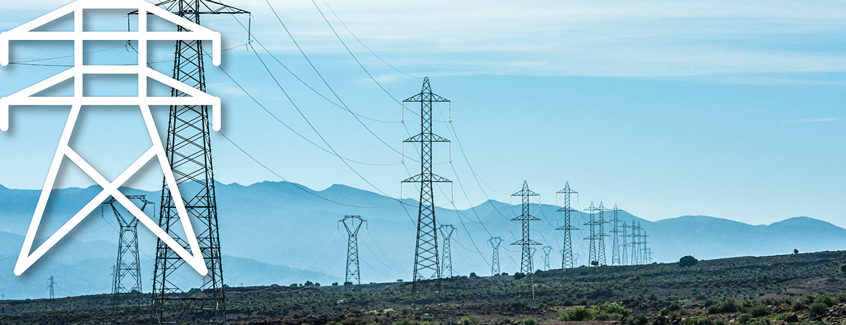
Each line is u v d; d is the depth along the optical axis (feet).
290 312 451.53
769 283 508.94
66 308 556.10
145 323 374.84
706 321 233.96
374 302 501.56
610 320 293.02
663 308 325.62
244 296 581.53
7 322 390.42
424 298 517.55
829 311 215.10
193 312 418.72
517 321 299.38
